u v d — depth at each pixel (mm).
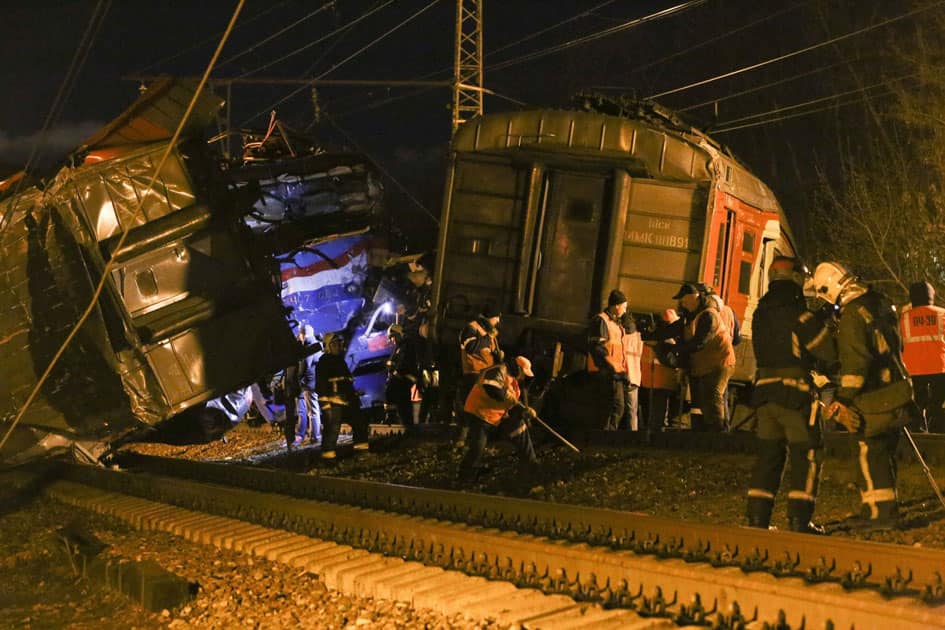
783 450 7715
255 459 18078
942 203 26266
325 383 15688
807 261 32781
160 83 15664
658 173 14570
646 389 15836
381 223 24422
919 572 6023
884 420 7582
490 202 14883
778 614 5547
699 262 14508
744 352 16484
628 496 10516
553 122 14703
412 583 6957
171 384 15211
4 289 14750
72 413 15242
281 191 18234
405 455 15164
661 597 6090
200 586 7734
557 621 5809
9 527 11719
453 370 15164
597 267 14609
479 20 34188
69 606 7750
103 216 14812
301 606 7000
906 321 11688
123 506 11828
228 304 15516
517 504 8906
